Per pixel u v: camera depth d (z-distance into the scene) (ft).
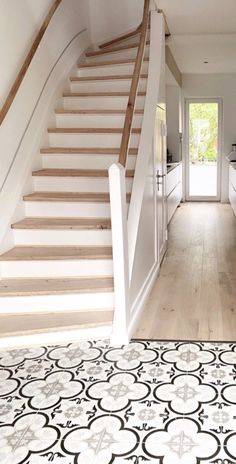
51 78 13.48
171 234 19.85
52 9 12.93
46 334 9.11
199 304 11.25
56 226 10.83
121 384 7.62
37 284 10.07
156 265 13.75
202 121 28.48
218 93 27.53
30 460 5.85
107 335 9.25
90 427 6.48
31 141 12.10
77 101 14.40
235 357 8.43
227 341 9.12
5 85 10.77
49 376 7.99
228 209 26.32
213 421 6.49
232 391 7.27
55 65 13.83
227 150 28.35
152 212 12.89
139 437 6.21
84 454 5.92
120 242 8.66
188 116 28.55
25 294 9.65
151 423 6.50
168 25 16.89
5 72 10.76
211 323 10.05
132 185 11.21
